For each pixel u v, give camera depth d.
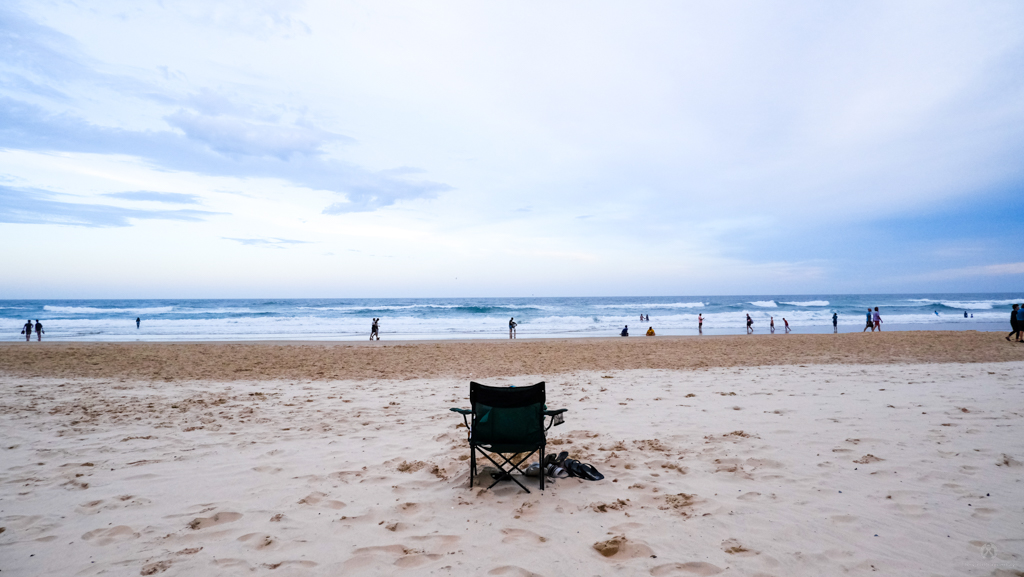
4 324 37.31
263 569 2.62
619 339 23.47
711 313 47.03
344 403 7.46
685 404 6.98
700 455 4.59
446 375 11.05
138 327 33.25
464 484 3.91
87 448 4.99
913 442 4.84
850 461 4.32
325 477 4.09
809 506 3.38
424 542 2.93
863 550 2.76
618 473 4.15
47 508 3.46
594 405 7.05
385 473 4.19
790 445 4.84
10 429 5.80
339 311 51.38
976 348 15.01
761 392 7.83
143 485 3.93
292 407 7.13
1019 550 2.72
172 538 3.00
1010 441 4.80
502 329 34.56
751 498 3.54
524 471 4.13
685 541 2.90
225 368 12.45
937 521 3.11
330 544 2.91
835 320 27.89
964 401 6.76
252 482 3.98
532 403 3.78
